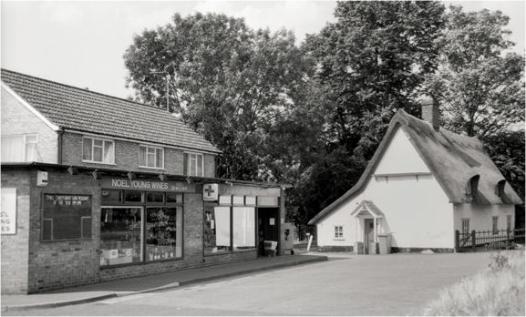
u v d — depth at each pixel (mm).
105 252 20141
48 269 17656
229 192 27703
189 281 20438
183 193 24484
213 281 21125
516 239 45188
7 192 17234
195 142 35156
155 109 35812
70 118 27172
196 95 42625
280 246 32062
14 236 17094
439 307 13148
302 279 21328
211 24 45031
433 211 36500
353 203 39375
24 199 17109
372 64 50281
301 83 44062
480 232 38344
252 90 43281
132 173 20844
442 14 51062
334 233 39719
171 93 47312
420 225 36844
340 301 15656
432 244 36344
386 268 25391
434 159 37500
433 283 19453
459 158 41219
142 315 13703
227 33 45188
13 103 26719
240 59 42969
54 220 17969
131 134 29688
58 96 28594
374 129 48094
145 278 20969
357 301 15617
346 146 53281
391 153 38312
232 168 44500
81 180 19078
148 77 47406
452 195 35656
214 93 41344
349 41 49031
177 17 47312
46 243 17609
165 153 32062
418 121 40500
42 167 17453
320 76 52156
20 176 17188
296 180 45188
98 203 19812
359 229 38688
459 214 36844
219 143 43125
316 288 18547
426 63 50938
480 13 48688
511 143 50438
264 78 42719
